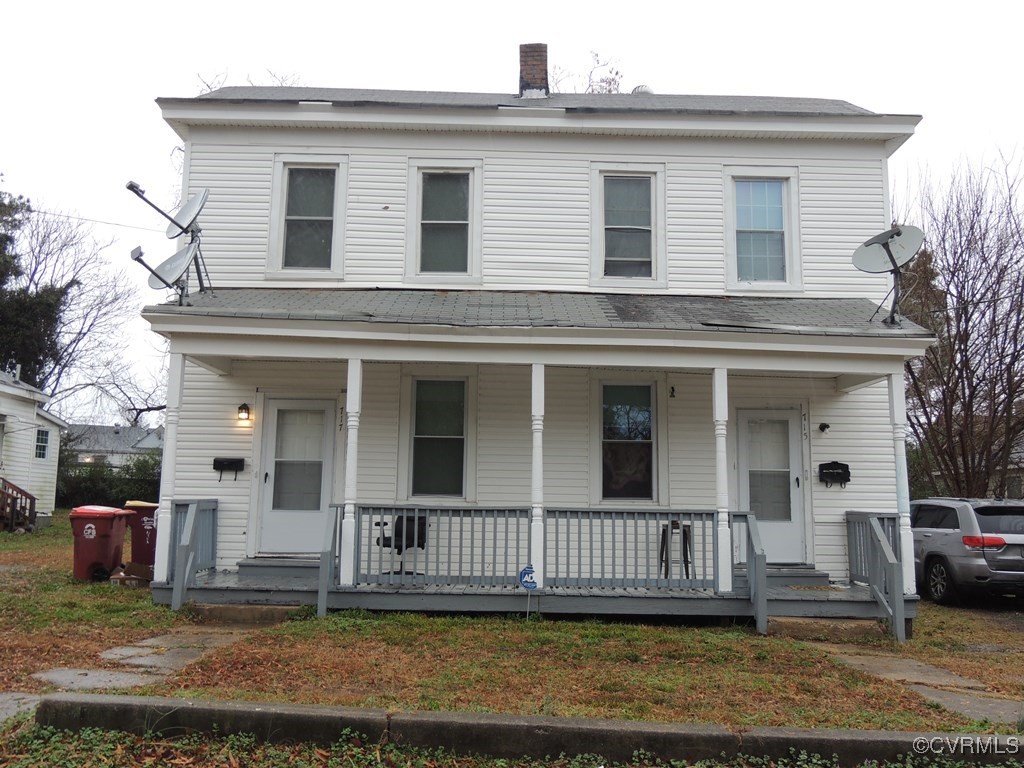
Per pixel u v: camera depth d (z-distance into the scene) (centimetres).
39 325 2970
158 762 396
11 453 2041
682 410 1002
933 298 1733
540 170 1066
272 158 1052
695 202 1067
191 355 865
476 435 988
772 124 1055
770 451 1009
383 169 1058
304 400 996
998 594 1098
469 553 963
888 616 824
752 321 890
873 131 1057
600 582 832
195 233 934
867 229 1063
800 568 973
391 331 842
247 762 399
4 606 823
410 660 623
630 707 501
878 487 1002
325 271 1038
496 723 418
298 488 986
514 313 895
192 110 1032
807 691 567
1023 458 1839
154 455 2970
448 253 1058
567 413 996
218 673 564
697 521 974
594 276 1052
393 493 975
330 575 821
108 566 1017
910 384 1834
